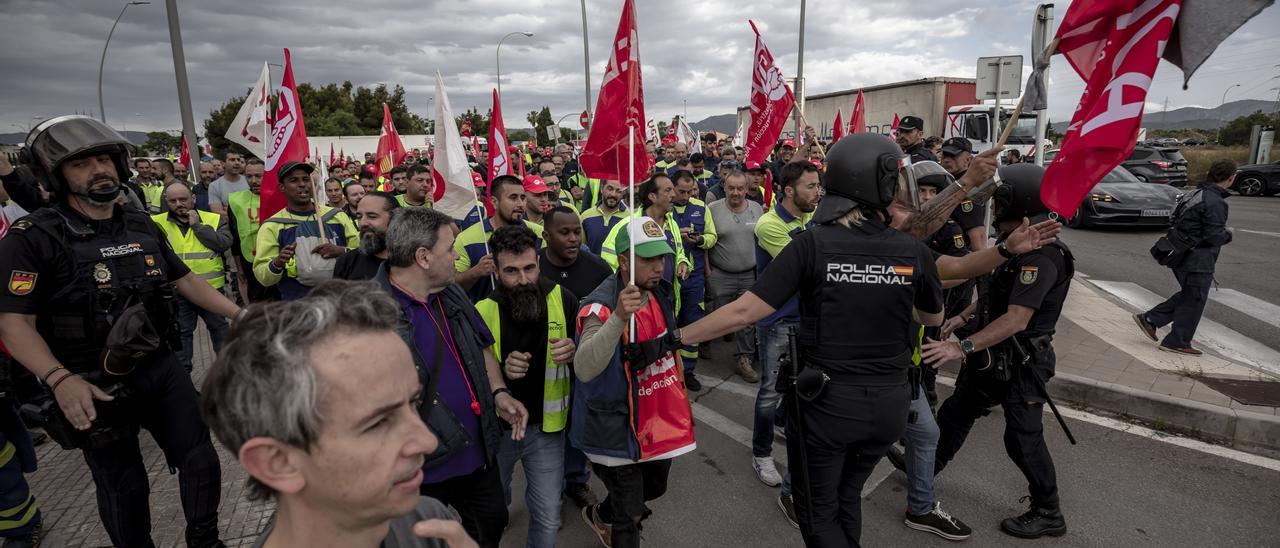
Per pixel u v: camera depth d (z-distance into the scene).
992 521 3.51
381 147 9.17
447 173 4.30
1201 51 2.27
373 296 0.94
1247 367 5.40
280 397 0.80
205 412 0.87
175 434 2.86
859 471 2.56
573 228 3.57
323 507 0.89
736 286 5.73
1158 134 73.69
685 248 5.66
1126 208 12.82
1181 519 3.43
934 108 21.67
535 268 2.85
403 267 2.46
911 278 2.33
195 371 6.25
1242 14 2.15
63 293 2.53
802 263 2.36
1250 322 7.14
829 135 27.44
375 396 0.86
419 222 2.45
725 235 5.63
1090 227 13.88
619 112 3.41
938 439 3.33
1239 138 45.97
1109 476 3.87
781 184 4.41
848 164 2.32
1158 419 4.55
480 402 2.60
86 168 2.54
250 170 5.66
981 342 3.07
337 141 34.56
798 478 2.50
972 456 4.20
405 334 2.32
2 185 3.80
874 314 2.32
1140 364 5.42
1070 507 3.57
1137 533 3.33
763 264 4.54
